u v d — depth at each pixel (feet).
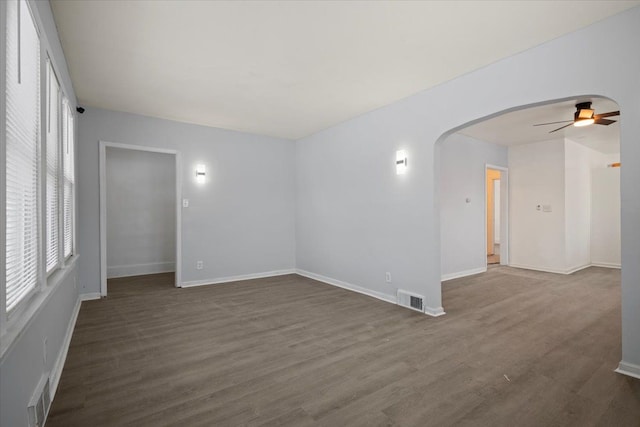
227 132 18.25
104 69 10.74
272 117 15.99
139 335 10.14
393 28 8.43
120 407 6.38
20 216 5.24
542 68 9.12
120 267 19.72
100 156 14.64
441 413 6.19
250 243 19.02
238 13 7.78
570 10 7.63
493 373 7.72
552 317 11.81
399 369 7.93
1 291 4.02
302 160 20.15
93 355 8.71
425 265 12.42
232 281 18.21
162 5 7.46
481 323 11.19
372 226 14.89
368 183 15.10
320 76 11.31
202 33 8.63
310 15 7.88
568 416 6.10
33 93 6.08
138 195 20.39
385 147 14.19
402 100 13.39
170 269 21.44
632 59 7.54
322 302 13.88
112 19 7.97
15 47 4.93
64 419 5.99
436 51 9.59
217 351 8.99
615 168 22.25
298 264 20.49
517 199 22.43
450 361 8.34
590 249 23.17
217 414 6.16
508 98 9.87
